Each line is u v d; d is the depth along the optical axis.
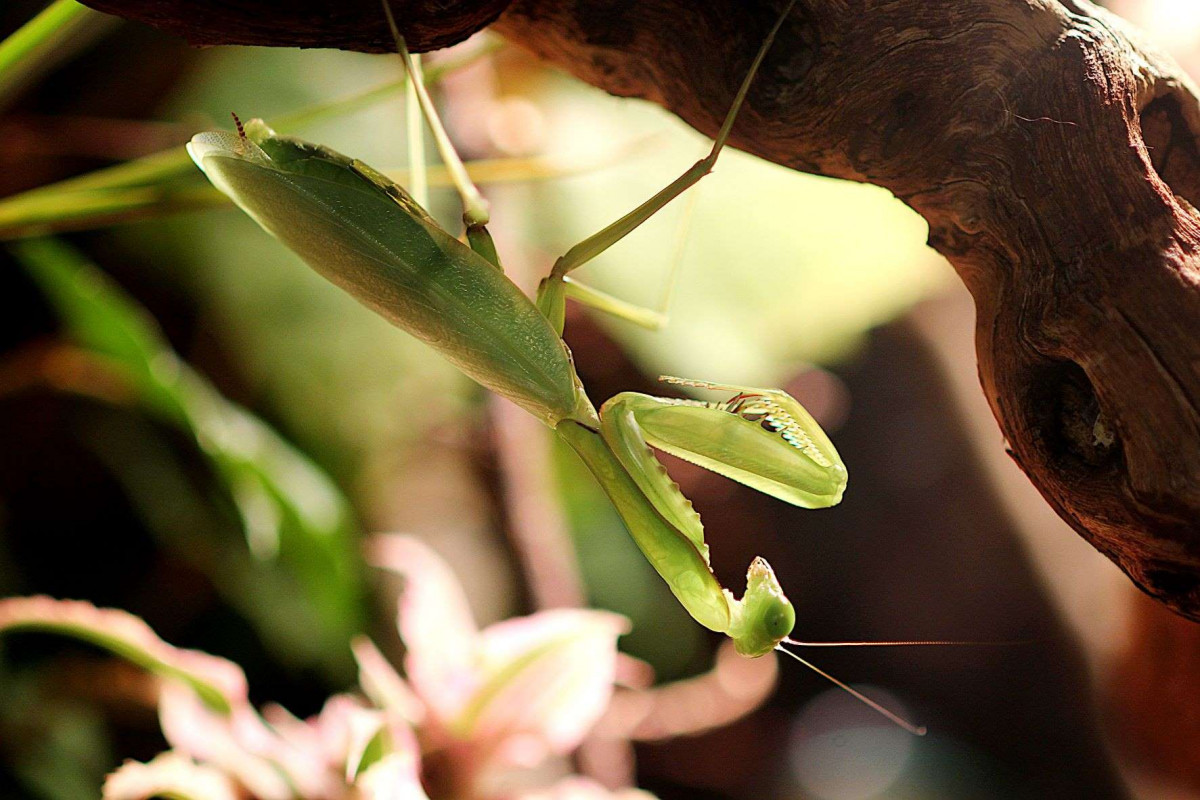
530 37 0.27
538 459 0.36
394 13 0.25
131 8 0.25
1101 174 0.26
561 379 0.29
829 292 0.38
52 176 0.44
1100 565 0.49
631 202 0.39
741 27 0.26
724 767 0.56
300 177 0.27
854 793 0.56
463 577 0.41
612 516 0.52
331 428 0.44
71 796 0.36
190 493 0.42
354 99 0.30
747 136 0.27
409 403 0.45
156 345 0.34
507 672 0.30
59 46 0.33
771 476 0.29
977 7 0.26
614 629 0.30
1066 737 0.51
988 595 0.56
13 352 0.45
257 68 0.45
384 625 0.39
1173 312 0.26
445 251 0.28
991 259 0.26
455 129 0.37
